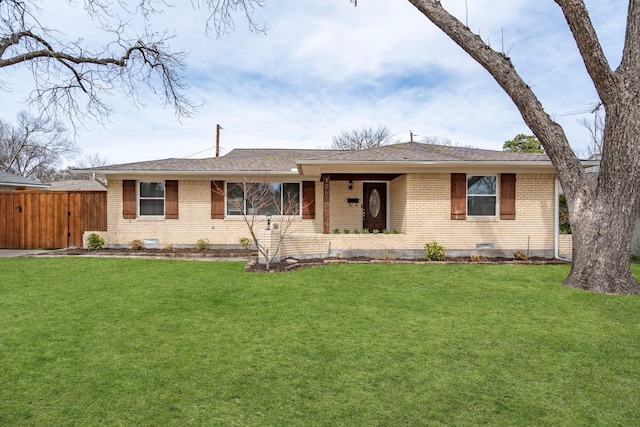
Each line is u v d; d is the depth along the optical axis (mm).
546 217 10680
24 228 13016
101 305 5652
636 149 6523
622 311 5457
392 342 4215
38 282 7227
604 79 6586
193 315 5180
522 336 4422
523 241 10656
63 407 2846
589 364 3670
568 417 2762
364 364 3639
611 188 6676
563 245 10734
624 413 2818
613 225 6617
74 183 28719
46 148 33188
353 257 10484
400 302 5887
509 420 2719
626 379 3361
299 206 12594
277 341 4227
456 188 10555
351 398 3008
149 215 12469
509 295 6336
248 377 3348
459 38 7484
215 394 3053
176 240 12383
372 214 12852
